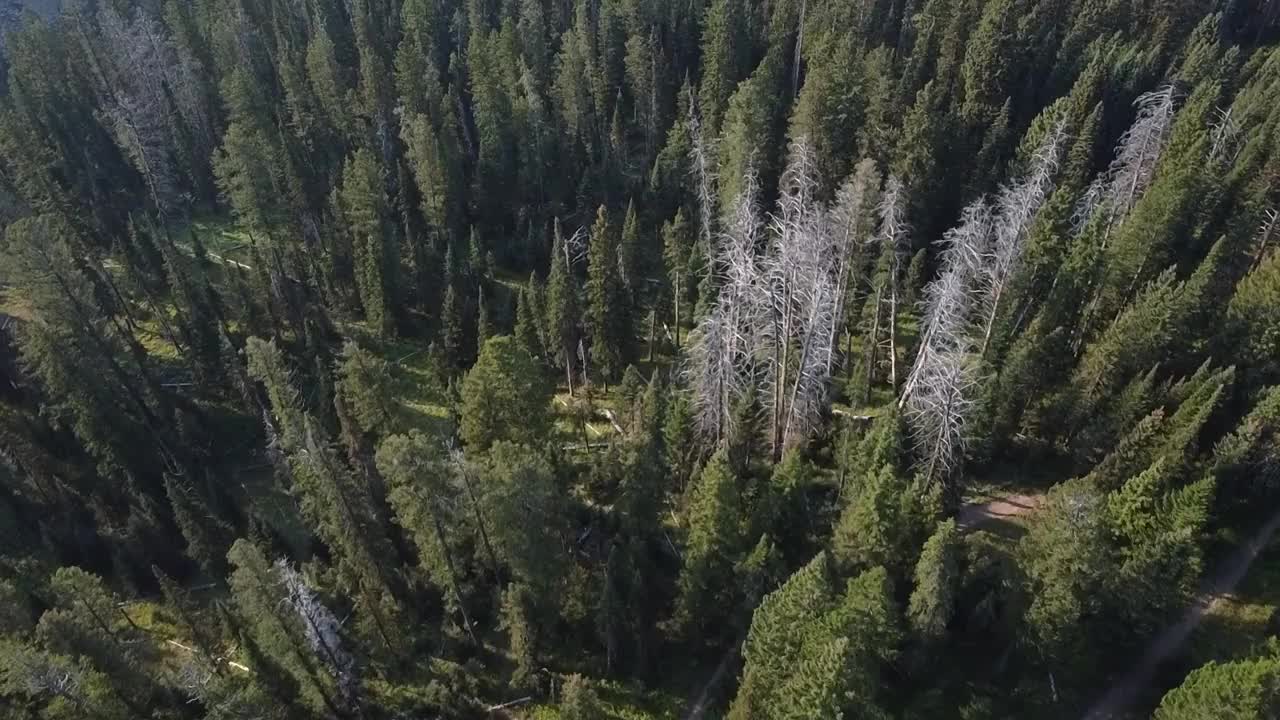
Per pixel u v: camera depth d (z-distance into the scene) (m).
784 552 45.75
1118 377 49.62
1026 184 57.50
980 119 73.62
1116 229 58.88
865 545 40.53
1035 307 56.16
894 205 55.59
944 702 41.47
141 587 54.09
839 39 77.81
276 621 38.78
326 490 44.66
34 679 36.22
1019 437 53.53
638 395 57.28
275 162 79.12
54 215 74.94
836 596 38.69
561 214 83.06
